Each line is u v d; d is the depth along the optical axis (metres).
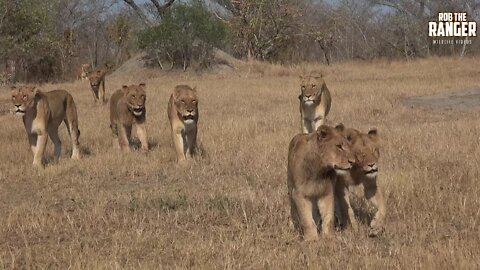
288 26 62.75
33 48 48.56
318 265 7.46
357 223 9.10
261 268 7.55
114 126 16.59
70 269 7.79
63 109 15.45
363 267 7.34
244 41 61.28
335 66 51.75
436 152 13.38
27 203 11.50
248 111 23.33
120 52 69.44
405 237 8.62
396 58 66.25
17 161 15.33
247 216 9.98
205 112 23.52
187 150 14.76
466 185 10.91
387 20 70.62
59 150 15.77
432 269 7.12
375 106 23.06
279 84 35.94
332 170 8.12
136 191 12.16
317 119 16.08
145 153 15.55
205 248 8.35
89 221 10.03
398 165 12.47
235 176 13.04
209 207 10.59
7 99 31.64
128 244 8.77
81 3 73.75
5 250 8.94
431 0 67.62
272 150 14.91
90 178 13.46
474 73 40.12
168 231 9.45
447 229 8.98
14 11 46.97
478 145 13.93
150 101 28.17
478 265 7.06
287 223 9.36
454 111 22.14
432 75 39.19
